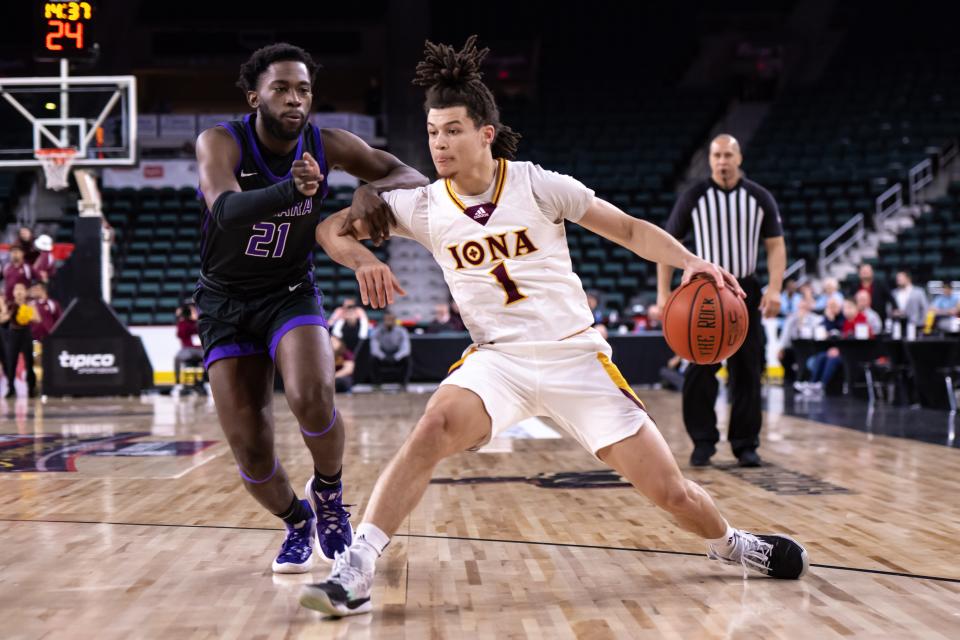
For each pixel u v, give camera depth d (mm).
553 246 5488
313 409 5746
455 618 5180
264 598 5602
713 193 11102
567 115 47438
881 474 10781
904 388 21875
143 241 38875
